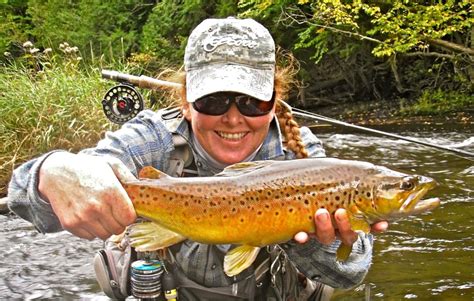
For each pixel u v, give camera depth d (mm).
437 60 6648
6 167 2930
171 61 7305
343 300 1558
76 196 712
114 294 1116
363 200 807
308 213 807
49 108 3172
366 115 6102
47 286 1760
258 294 1032
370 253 1051
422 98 6090
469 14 5629
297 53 7086
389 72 7047
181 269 1008
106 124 3172
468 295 1555
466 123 5043
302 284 1109
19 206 831
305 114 2309
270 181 808
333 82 7203
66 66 3645
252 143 956
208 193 791
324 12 5211
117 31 7961
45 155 777
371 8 5078
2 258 2002
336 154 3852
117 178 763
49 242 2164
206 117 924
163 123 999
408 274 1719
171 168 981
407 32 5082
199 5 7254
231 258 815
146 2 8359
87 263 1950
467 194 2607
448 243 1983
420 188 809
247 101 920
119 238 1128
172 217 782
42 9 8836
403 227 2174
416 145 4031
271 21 6926
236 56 933
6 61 8109
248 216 797
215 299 1021
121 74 1892
